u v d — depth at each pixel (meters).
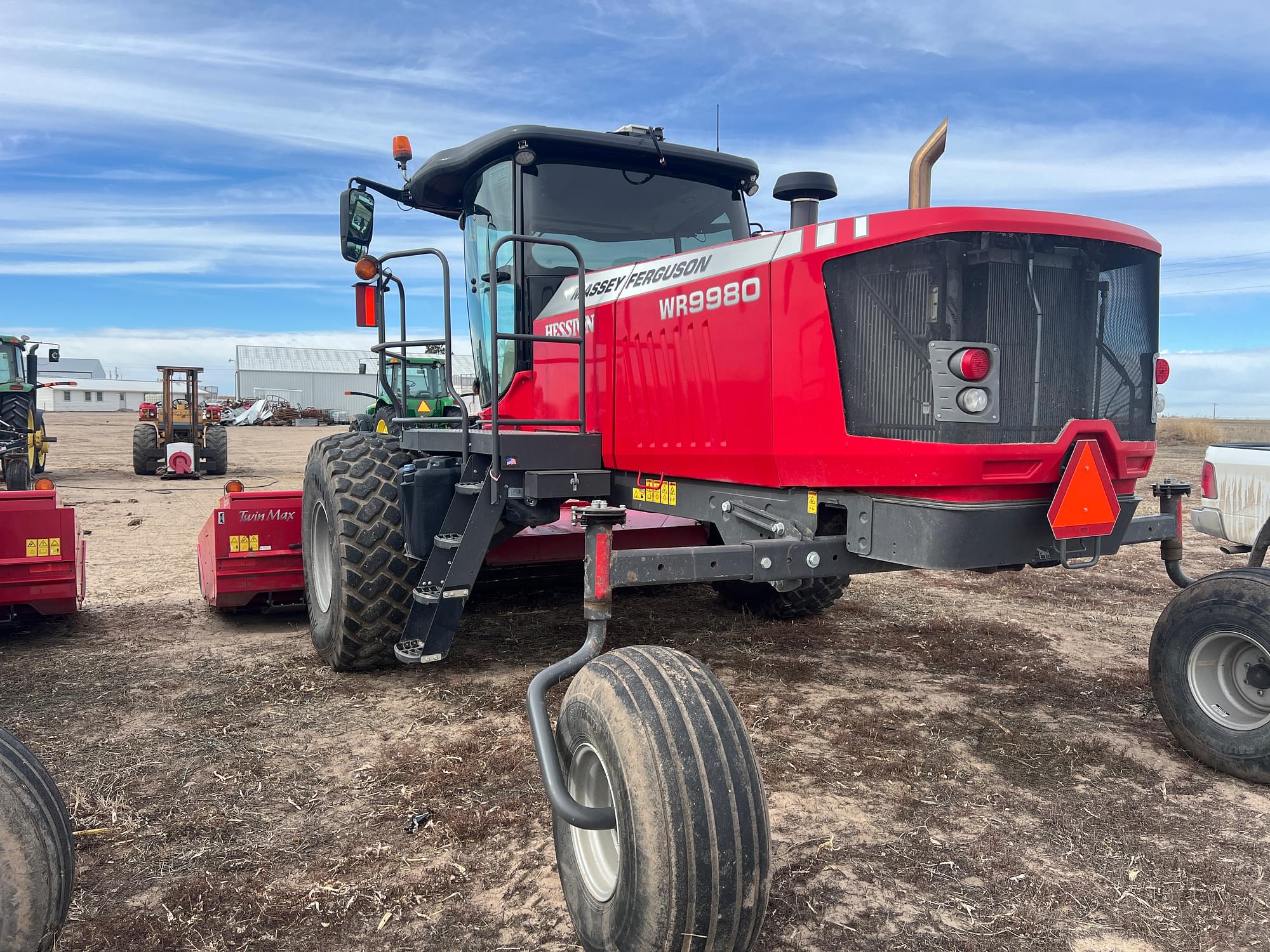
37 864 1.66
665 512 3.47
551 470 3.51
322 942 2.17
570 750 2.10
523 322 4.10
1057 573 6.86
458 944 2.17
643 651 2.08
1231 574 3.08
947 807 2.86
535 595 5.95
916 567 2.55
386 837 2.68
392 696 3.95
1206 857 2.54
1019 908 2.29
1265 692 3.02
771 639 4.88
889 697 3.92
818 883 2.40
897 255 2.55
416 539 3.80
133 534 8.86
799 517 2.90
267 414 46.12
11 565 4.62
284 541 5.03
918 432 2.53
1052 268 2.62
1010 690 4.04
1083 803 2.88
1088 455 2.54
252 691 4.00
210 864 2.52
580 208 4.11
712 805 1.76
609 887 2.00
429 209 5.14
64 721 3.62
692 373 3.22
